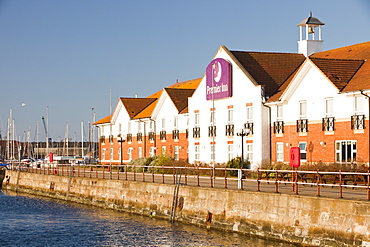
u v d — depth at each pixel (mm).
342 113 47312
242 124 57906
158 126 76375
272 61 61344
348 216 27125
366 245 26078
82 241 37000
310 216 29219
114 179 51875
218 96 61250
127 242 35875
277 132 54406
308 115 50938
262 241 32219
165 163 63906
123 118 86875
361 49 56156
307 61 50562
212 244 32750
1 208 54719
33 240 37812
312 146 50312
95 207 53219
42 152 175375
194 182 45656
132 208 47062
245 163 56438
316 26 64938
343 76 49469
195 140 65750
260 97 55406
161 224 40719
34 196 66812
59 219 46312
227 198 35562
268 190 35625
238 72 58594
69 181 60125
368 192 27094
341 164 45062
